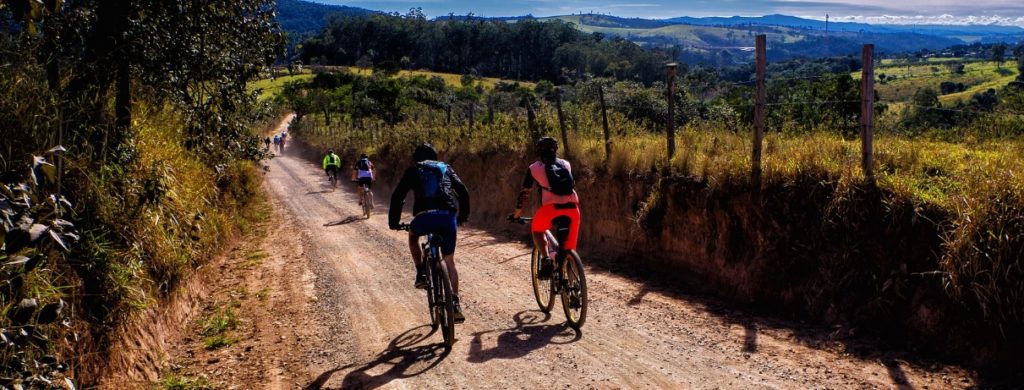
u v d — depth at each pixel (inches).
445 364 205.5
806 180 267.9
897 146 288.7
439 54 7258.9
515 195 553.3
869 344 210.8
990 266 185.2
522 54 7150.6
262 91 430.3
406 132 971.3
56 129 200.5
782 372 191.3
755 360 202.5
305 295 309.4
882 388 176.7
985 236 188.2
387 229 538.6
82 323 162.1
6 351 127.2
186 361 214.1
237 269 374.3
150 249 228.2
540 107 659.4
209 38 354.9
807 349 212.1
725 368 195.9
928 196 221.9
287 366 209.9
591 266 365.4
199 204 348.2
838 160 273.1
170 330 230.2
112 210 208.1
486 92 4520.2
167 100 365.4
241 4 357.4
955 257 194.5
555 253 248.7
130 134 263.6
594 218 418.9
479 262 383.9
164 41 320.2
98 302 175.8
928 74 5777.6
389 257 403.5
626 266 359.6
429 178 225.8
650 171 380.5
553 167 244.8
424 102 3078.2
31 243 110.0
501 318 260.1
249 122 466.0
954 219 206.2
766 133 362.6
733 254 293.1
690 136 403.5
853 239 239.6
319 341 236.1
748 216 286.8
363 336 240.4
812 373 189.8
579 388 182.7
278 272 367.9
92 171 212.2
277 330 251.3
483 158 644.1
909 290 215.0
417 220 222.4
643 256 356.8
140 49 294.8
